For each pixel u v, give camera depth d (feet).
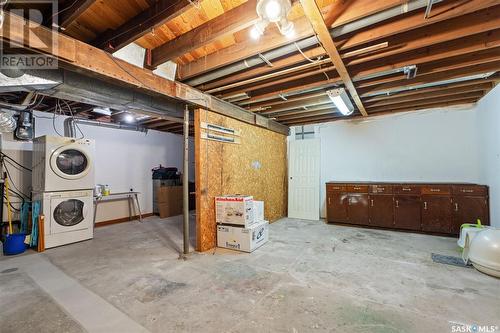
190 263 10.07
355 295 7.39
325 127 19.58
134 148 20.02
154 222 18.47
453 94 13.10
